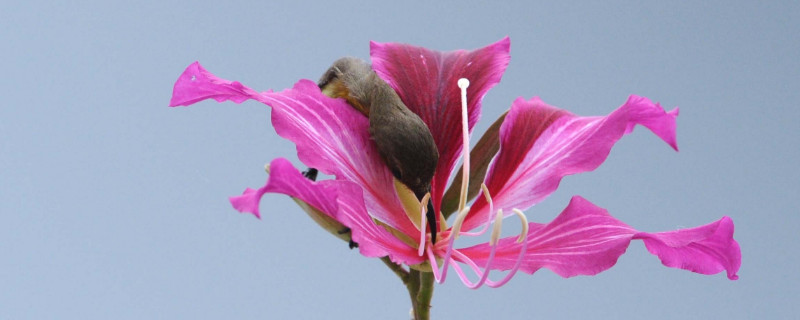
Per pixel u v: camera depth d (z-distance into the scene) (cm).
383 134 158
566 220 158
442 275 157
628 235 157
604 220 158
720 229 157
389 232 158
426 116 160
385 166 159
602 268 157
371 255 156
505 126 160
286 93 159
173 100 158
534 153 160
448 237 159
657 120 158
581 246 158
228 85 158
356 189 157
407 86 161
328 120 159
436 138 160
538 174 159
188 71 158
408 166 158
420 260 158
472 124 161
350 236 157
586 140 159
